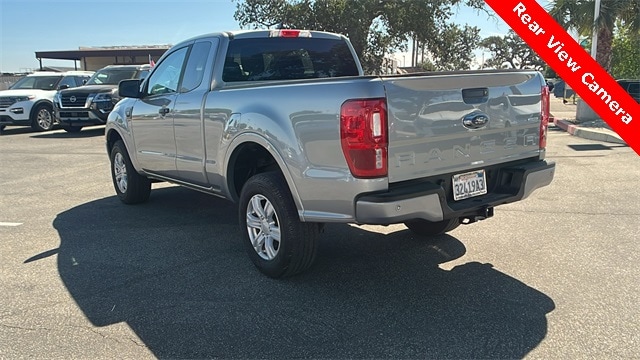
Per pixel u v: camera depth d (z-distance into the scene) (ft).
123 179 22.18
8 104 53.57
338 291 13.12
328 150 11.64
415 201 11.35
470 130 12.56
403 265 14.79
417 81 11.52
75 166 32.60
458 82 12.23
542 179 13.89
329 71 18.80
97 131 55.62
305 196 12.32
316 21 93.45
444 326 11.27
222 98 14.84
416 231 17.37
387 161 11.25
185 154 16.96
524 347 10.38
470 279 13.71
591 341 10.54
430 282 13.58
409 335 10.92
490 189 13.65
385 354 10.22
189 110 16.28
